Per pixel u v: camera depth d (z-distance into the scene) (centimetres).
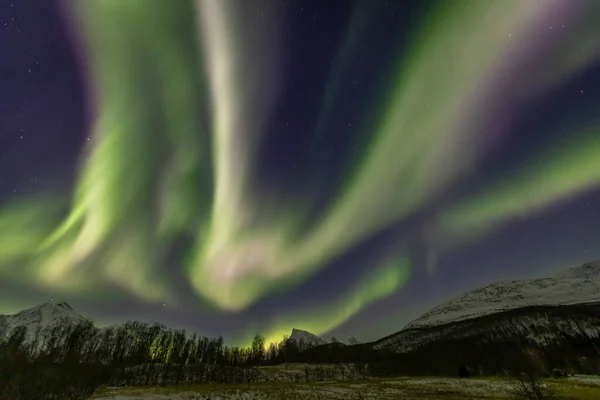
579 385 3098
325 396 3384
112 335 10419
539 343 9981
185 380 6312
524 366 1784
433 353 11500
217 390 3844
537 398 1700
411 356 11575
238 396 3331
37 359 4166
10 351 3822
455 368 8181
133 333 11112
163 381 5544
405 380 5450
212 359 10312
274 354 14575
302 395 3444
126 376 5722
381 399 3148
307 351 14550
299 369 9488
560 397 2241
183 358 9212
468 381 4688
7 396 2456
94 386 3744
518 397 2897
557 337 10225
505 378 4756
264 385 4881
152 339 10912
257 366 10650
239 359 11838
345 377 7362
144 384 4950
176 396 3200
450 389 3797
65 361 5150
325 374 8169
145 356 9475
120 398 2886
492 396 3123
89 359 6725
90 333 9844
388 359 11481
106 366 6281
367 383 4994
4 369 2883
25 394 2573
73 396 2855
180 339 11431
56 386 3009
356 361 11594
